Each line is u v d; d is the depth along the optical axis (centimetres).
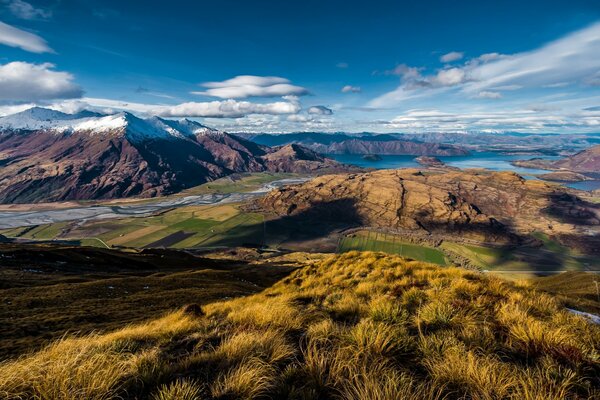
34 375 455
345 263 2336
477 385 432
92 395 428
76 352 595
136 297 3562
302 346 595
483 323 665
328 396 430
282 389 442
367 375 434
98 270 6675
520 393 408
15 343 1703
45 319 2319
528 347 555
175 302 3469
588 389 434
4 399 418
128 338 791
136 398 443
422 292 1004
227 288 4962
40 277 4547
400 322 677
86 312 2647
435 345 550
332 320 752
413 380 439
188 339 727
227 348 561
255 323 759
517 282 1222
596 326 698
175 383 463
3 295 3127
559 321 709
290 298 1206
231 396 429
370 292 1143
